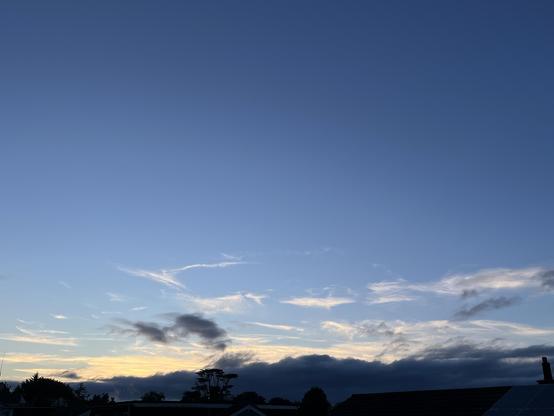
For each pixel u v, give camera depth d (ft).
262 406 192.24
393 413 150.00
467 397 142.20
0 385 436.76
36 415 278.67
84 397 456.04
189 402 186.60
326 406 174.40
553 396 123.95
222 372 363.15
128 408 183.01
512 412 124.88
